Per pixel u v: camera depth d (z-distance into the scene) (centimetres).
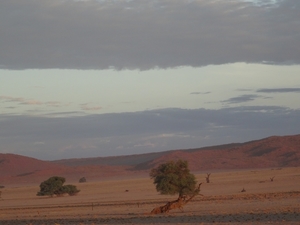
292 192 5872
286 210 3538
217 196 6075
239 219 3073
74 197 8344
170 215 3762
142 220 3425
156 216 3722
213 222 2964
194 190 4059
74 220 3781
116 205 5500
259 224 2680
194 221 3114
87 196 8456
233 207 4247
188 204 4962
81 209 5222
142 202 5781
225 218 3209
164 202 5506
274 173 13675
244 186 8250
